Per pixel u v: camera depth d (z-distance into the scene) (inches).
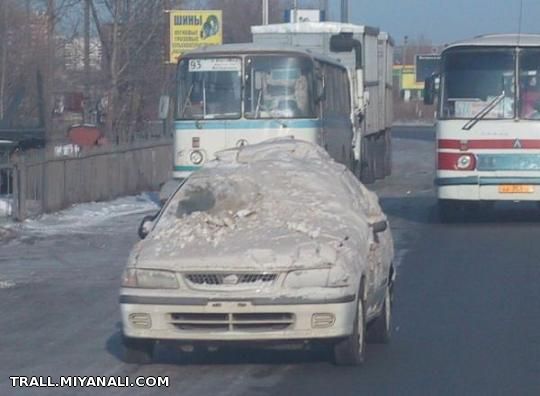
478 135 1100.5
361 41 1656.0
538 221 1181.7
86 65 1971.0
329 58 1326.3
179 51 1985.7
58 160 1282.0
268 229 504.4
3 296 738.2
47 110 1908.2
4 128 1758.1
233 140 1154.7
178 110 1168.8
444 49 1114.1
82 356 546.0
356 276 492.7
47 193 1246.9
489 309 667.4
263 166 553.9
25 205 1178.0
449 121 1107.9
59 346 572.1
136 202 1430.9
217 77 1162.0
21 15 1991.9
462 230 1101.7
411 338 584.1
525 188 1097.4
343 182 555.8
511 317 641.6
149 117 2126.0
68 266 876.0
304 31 1599.4
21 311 681.0
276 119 1152.8
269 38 1605.6
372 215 561.9
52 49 1966.0
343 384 482.3
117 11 2009.1
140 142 1648.6
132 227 1138.0
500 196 1104.8
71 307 693.3
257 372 507.5
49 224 1157.7
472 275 804.0
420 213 1288.1
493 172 1099.9
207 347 488.7
